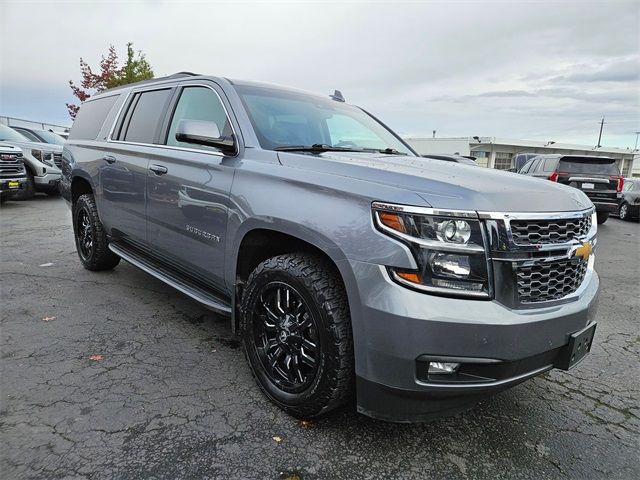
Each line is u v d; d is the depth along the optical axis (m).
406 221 1.91
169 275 3.59
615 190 10.90
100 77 20.34
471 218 1.90
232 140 2.89
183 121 2.84
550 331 2.02
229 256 2.77
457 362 1.88
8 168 9.68
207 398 2.55
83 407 2.41
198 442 2.17
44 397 2.49
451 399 2.00
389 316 1.89
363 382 2.04
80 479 1.89
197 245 3.07
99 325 3.52
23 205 10.46
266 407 2.49
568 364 2.15
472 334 1.85
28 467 1.95
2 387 2.57
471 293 1.90
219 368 2.91
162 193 3.40
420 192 1.99
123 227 4.07
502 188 2.14
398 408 2.01
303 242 2.37
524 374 2.02
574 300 2.20
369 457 2.13
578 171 10.99
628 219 13.87
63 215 9.16
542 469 2.11
